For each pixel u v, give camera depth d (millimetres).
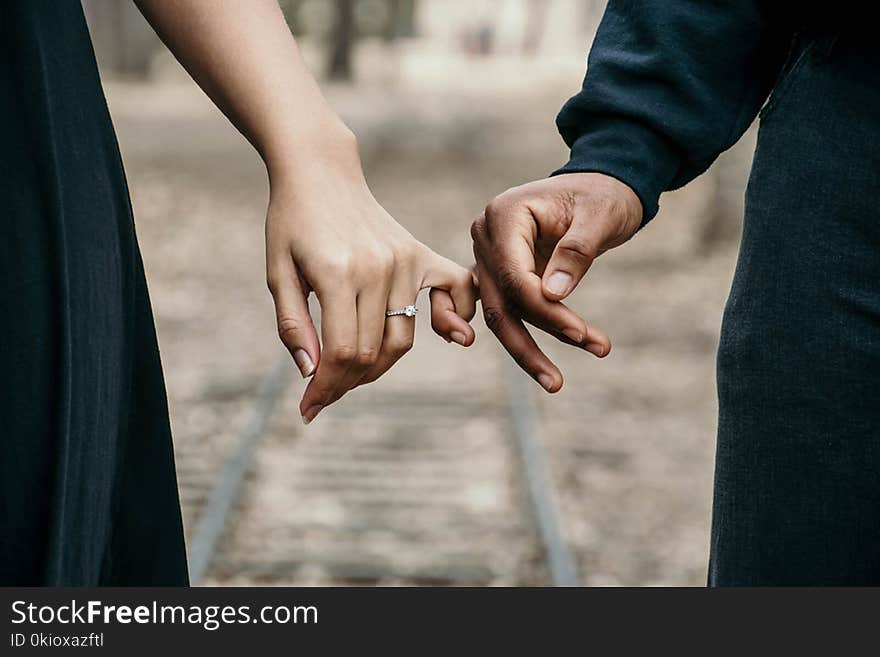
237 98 1464
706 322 9977
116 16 39031
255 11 1479
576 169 1899
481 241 1885
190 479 6008
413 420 7020
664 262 12430
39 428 1218
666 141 1898
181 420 7086
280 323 1466
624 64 1910
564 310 1802
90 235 1300
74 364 1260
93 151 1337
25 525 1227
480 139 27797
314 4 53281
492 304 1859
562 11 75750
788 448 1655
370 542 5180
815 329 1632
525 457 5984
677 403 7684
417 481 5977
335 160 1479
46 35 1271
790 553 1668
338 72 44406
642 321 9969
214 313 10109
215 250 12953
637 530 5477
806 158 1663
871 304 1606
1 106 1225
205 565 4723
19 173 1219
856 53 1646
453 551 5090
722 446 1766
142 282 1498
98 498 1370
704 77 1888
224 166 20297
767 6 1846
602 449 6680
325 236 1437
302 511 5520
